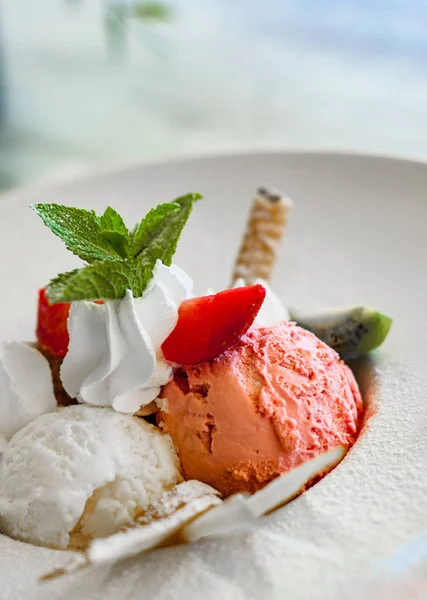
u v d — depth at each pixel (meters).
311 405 0.21
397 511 0.18
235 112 0.44
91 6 0.56
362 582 0.16
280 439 0.20
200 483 0.20
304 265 0.29
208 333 0.21
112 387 0.21
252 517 0.18
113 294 0.20
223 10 0.59
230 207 0.31
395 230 0.29
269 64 0.51
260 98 0.46
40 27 0.55
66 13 0.57
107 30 0.50
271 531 0.18
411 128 0.41
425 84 0.47
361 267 0.28
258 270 0.27
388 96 0.45
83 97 0.47
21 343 0.23
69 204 0.31
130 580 0.18
